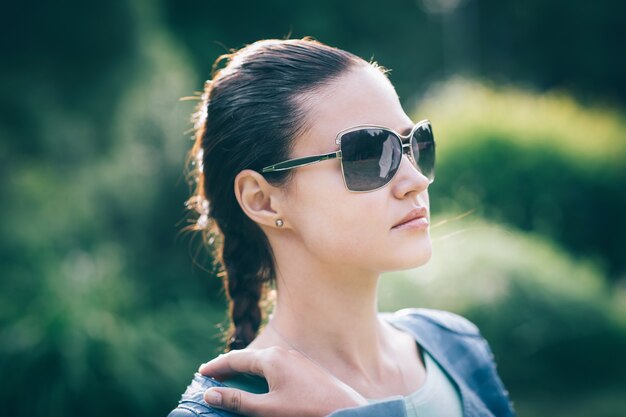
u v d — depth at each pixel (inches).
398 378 53.9
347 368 51.6
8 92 235.3
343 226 48.0
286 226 50.6
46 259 189.5
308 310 51.7
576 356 219.9
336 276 50.7
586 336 221.8
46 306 165.3
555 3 716.7
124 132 263.0
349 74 50.1
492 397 58.1
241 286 57.2
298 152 49.2
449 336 59.8
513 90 435.8
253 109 50.4
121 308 182.2
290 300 52.3
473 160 306.7
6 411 149.7
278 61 50.8
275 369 46.6
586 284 247.8
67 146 247.3
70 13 232.2
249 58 52.1
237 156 51.0
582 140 331.3
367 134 47.9
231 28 494.0
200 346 178.2
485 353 60.7
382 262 48.5
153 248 265.7
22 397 150.6
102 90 249.8
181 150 279.6
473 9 744.3
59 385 151.6
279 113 49.6
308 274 51.2
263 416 45.5
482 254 224.4
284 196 49.9
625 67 703.7
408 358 56.4
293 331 52.1
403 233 48.6
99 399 153.7
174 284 217.9
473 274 216.7
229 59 57.3
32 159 240.1
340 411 45.0
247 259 56.2
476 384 58.1
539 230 301.4
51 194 226.4
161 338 172.9
